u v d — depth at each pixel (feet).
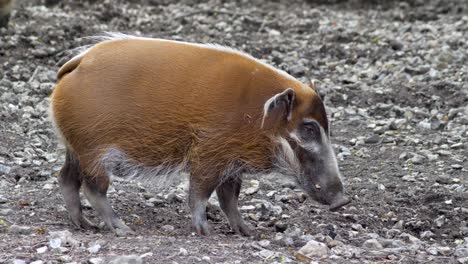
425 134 69.82
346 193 56.18
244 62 44.42
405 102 77.82
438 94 79.00
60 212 48.57
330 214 51.98
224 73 43.78
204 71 43.83
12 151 60.44
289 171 44.80
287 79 44.98
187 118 43.47
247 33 99.14
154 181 45.27
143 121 43.55
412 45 95.35
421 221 52.06
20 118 67.36
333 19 111.24
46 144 62.95
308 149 44.60
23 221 45.91
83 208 50.24
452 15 116.06
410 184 58.59
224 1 118.73
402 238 47.96
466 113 73.92
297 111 44.29
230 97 43.50
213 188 44.60
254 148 43.98
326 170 44.73
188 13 107.04
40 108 69.82
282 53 91.81
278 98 42.96
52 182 54.54
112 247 39.86
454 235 50.37
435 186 57.93
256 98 43.68
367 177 60.08
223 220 50.44
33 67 79.87
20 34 87.40
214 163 43.91
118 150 43.98
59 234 41.11
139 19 101.86
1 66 79.25
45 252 38.75
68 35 89.45
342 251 41.75
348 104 77.41
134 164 44.52
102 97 43.47
